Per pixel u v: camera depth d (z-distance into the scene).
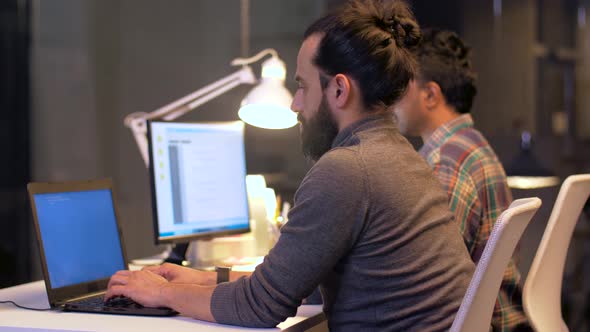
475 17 5.19
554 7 5.98
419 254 1.42
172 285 1.58
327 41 1.52
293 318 1.57
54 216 1.78
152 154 2.10
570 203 1.94
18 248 4.25
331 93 1.52
